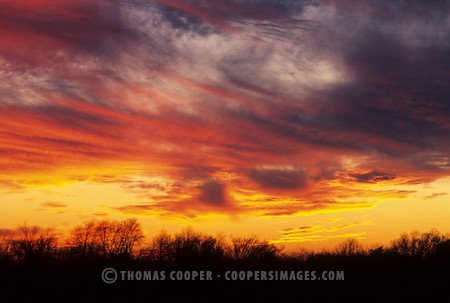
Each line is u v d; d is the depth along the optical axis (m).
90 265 93.12
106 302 80.44
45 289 84.25
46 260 91.31
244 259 98.88
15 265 90.06
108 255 97.25
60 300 80.38
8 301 79.25
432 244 113.75
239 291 87.31
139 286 87.25
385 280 94.00
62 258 93.94
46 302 79.50
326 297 82.81
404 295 82.31
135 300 81.50
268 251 100.88
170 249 98.00
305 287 90.25
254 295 84.62
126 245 98.56
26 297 81.50
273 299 82.06
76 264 92.38
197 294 85.62
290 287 90.19
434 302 78.31
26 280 86.31
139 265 95.62
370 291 84.94
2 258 91.00
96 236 98.69
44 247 92.75
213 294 85.81
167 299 82.19
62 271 90.62
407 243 114.50
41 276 88.00
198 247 97.00
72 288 84.69
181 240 98.19
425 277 92.50
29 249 91.62
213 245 98.25
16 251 91.69
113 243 98.50
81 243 97.00
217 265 95.19
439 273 94.81
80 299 81.31
